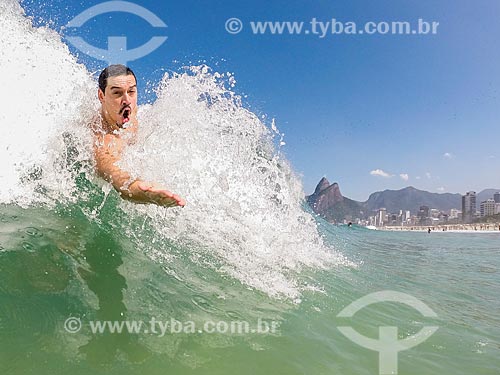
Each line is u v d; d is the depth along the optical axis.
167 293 3.92
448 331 4.35
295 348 3.42
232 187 5.96
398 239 13.84
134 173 4.98
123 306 3.55
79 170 5.18
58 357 2.77
